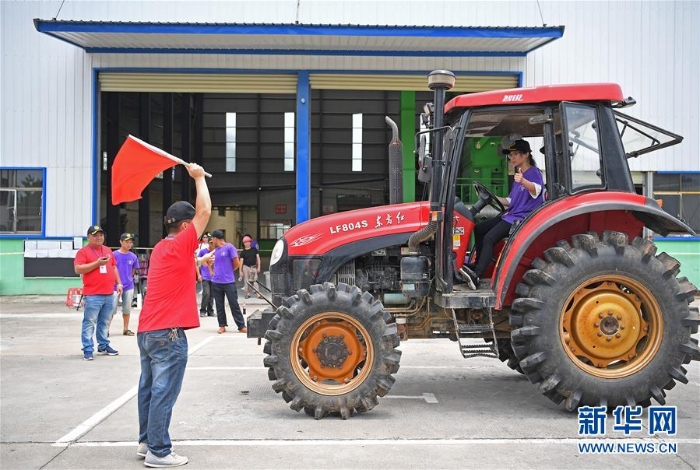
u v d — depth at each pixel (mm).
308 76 14688
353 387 5242
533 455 4398
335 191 26359
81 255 8117
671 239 15203
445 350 8781
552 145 5520
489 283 5754
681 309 5270
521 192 5852
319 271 5777
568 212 5238
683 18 14969
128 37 13672
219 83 14781
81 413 5527
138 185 4512
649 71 14953
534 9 14688
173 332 4191
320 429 5004
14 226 14945
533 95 5461
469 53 14570
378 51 14555
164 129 22281
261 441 4699
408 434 4867
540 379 5281
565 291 5188
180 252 4242
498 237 5836
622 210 5504
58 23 12836
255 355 8383
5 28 14664
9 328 10805
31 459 4363
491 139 6492
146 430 4363
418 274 5531
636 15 14891
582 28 14805
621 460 4312
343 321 5395
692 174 15195
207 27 12992
